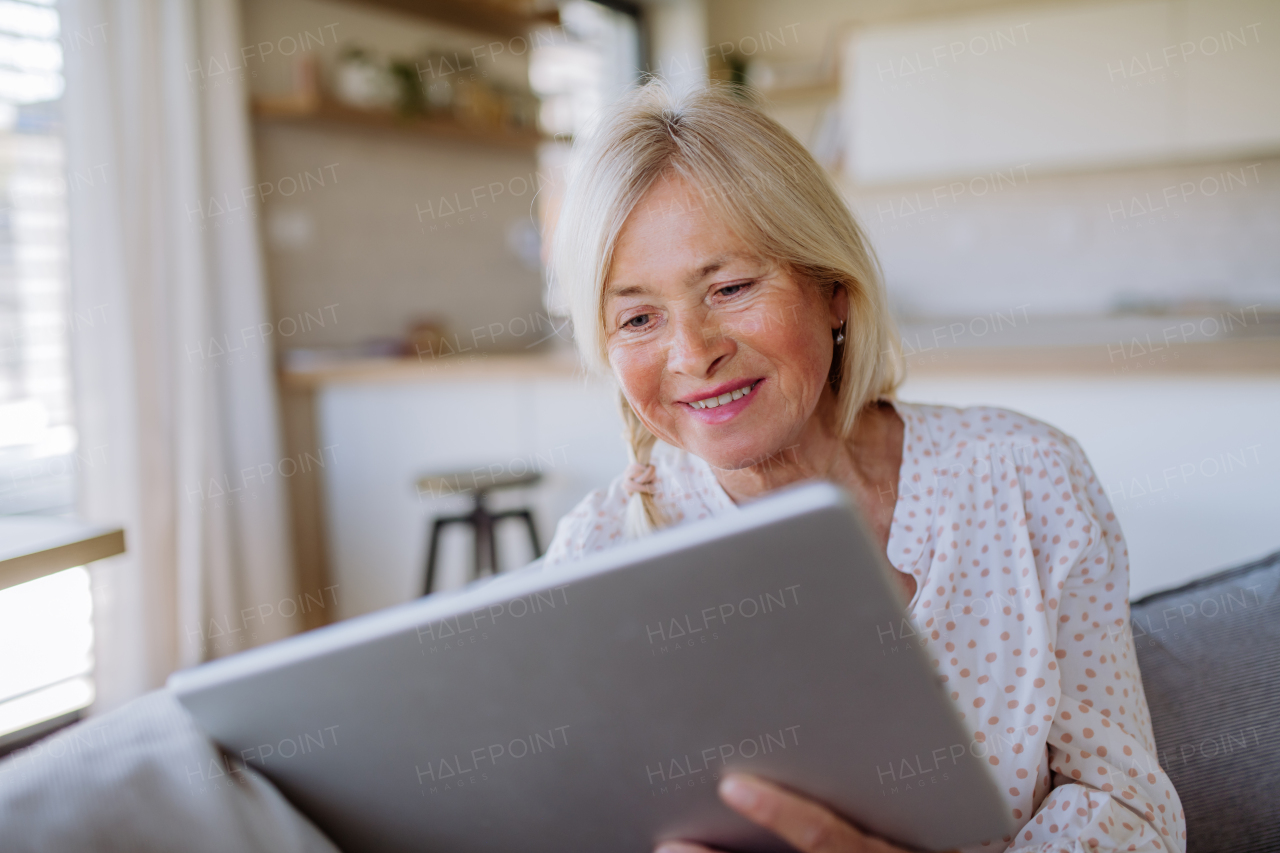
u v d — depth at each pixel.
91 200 2.48
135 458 2.56
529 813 0.56
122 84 2.56
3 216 2.39
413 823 0.59
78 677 2.19
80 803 0.55
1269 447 1.96
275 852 0.56
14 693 2.01
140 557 2.57
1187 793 0.93
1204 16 3.82
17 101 2.40
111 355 2.53
